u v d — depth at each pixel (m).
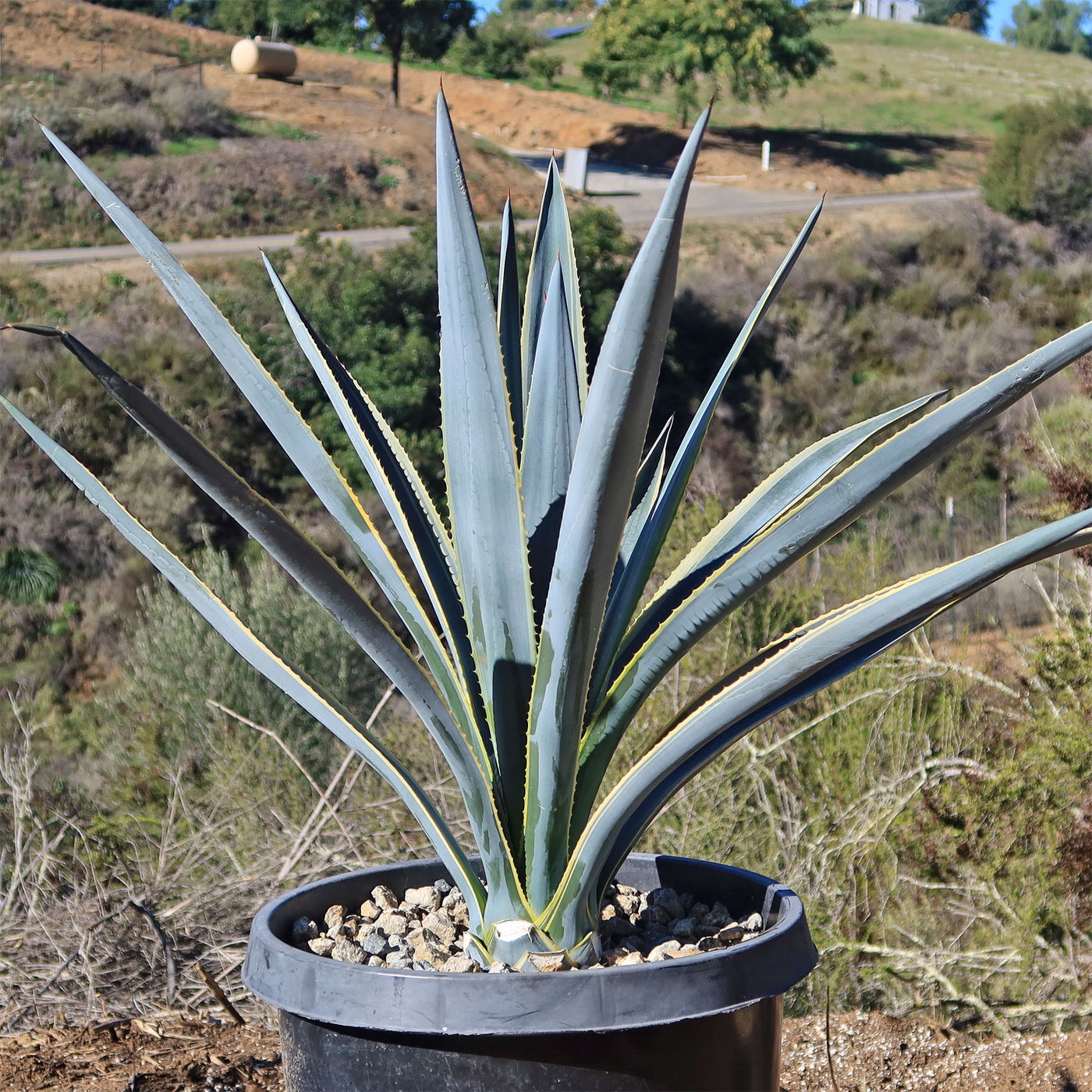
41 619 16.42
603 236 26.16
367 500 17.50
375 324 23.03
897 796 4.23
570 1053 1.21
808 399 26.52
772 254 34.62
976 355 28.02
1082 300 31.17
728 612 1.35
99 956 3.34
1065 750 3.77
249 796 4.47
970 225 35.72
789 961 1.33
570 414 1.58
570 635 1.24
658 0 57.31
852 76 72.62
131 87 40.66
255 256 27.89
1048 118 38.47
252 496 1.20
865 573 5.99
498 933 1.37
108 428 19.48
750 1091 1.33
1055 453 4.41
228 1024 2.63
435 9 51.75
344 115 45.91
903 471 1.21
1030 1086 2.49
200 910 3.49
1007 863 3.91
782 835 4.21
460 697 1.46
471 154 40.91
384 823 4.23
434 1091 1.22
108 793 6.48
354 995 1.24
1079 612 4.39
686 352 27.16
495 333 1.30
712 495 5.98
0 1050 2.38
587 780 1.44
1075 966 3.67
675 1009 1.21
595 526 1.16
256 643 1.54
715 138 55.62
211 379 20.45
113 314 23.11
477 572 1.38
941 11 115.31
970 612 6.97
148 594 9.07
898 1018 3.03
